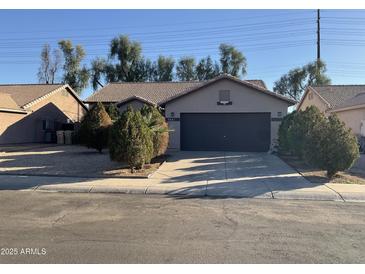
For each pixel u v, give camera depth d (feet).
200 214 26.22
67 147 81.82
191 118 71.92
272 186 36.73
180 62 192.75
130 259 17.38
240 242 19.95
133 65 185.78
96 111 64.80
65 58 175.42
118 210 27.30
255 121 70.28
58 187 36.24
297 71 178.81
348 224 23.84
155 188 35.70
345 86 104.17
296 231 22.12
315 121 53.52
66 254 17.97
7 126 88.28
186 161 54.95
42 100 100.37
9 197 32.14
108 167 47.73
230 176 42.50
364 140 67.92
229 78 70.13
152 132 50.06
